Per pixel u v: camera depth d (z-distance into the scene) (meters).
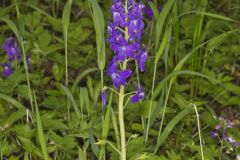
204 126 5.45
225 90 5.67
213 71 6.28
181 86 5.55
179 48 6.48
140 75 6.18
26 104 5.88
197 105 4.99
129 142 4.32
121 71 3.56
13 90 5.52
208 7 7.69
